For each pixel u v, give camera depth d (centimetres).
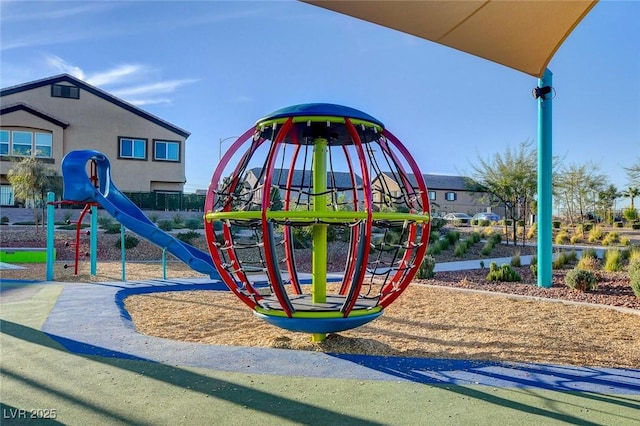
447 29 614
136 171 2719
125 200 1120
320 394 347
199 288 915
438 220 2066
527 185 1720
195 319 637
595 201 3200
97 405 324
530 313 659
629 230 2677
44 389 353
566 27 634
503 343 507
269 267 405
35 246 1577
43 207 2066
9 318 603
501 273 962
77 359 426
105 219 2094
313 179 489
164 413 312
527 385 370
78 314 630
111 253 1521
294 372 394
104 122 2656
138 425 295
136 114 2719
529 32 636
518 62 737
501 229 2545
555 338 527
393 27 607
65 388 355
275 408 321
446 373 397
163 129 2777
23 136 2491
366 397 342
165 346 470
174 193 2733
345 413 314
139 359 426
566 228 2522
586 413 318
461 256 1453
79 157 1027
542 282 879
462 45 668
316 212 388
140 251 1548
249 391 351
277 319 439
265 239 395
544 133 877
